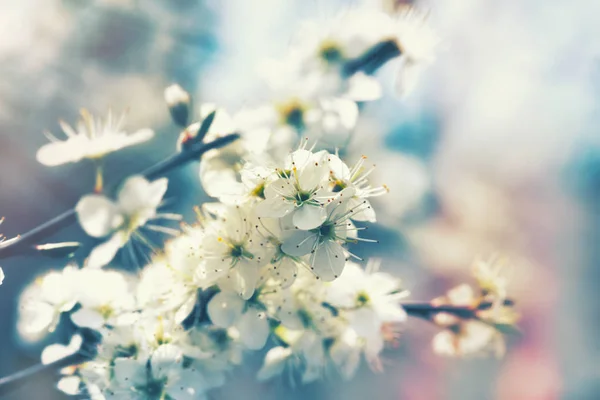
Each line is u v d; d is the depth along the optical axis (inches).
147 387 6.9
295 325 7.1
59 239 8.3
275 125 7.8
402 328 8.2
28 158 14.5
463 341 7.9
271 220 6.7
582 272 27.5
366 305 7.4
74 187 14.2
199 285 6.8
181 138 7.3
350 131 7.9
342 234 6.7
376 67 8.1
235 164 7.3
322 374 7.8
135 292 7.1
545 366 24.0
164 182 7.2
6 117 14.4
